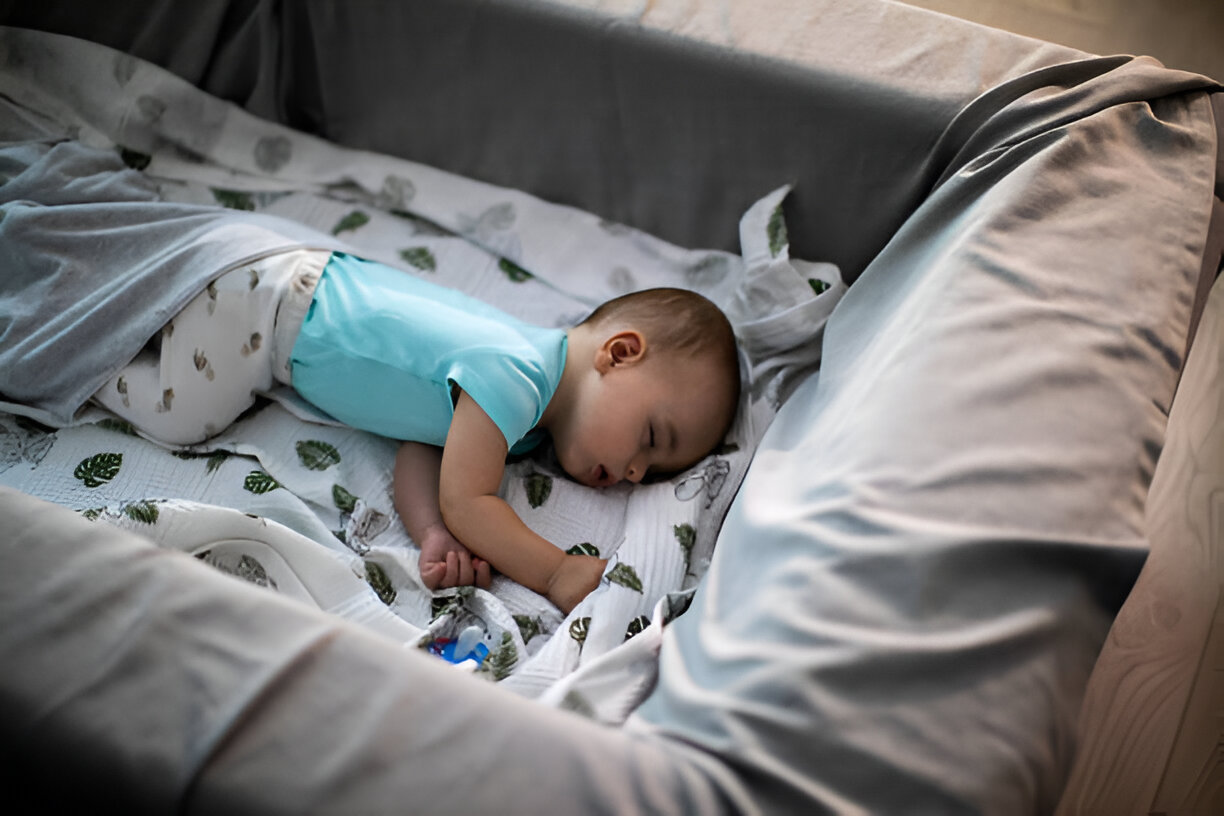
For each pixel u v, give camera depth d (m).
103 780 0.59
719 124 1.32
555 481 1.22
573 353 1.21
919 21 1.31
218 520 0.99
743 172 1.35
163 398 1.13
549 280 1.44
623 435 1.16
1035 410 0.85
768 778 0.62
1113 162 1.07
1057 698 0.71
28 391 1.15
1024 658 0.71
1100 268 0.97
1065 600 0.75
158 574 0.68
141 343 1.13
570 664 0.97
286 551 1.01
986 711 0.68
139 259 1.20
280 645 0.64
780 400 1.27
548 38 1.34
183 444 1.17
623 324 1.21
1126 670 0.85
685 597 0.97
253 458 1.17
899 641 0.70
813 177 1.32
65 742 0.60
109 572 0.68
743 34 1.29
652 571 1.07
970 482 0.80
